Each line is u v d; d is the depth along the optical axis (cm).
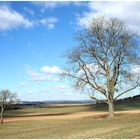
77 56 4788
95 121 4372
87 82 4822
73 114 7744
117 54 4769
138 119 4156
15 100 5494
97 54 4800
